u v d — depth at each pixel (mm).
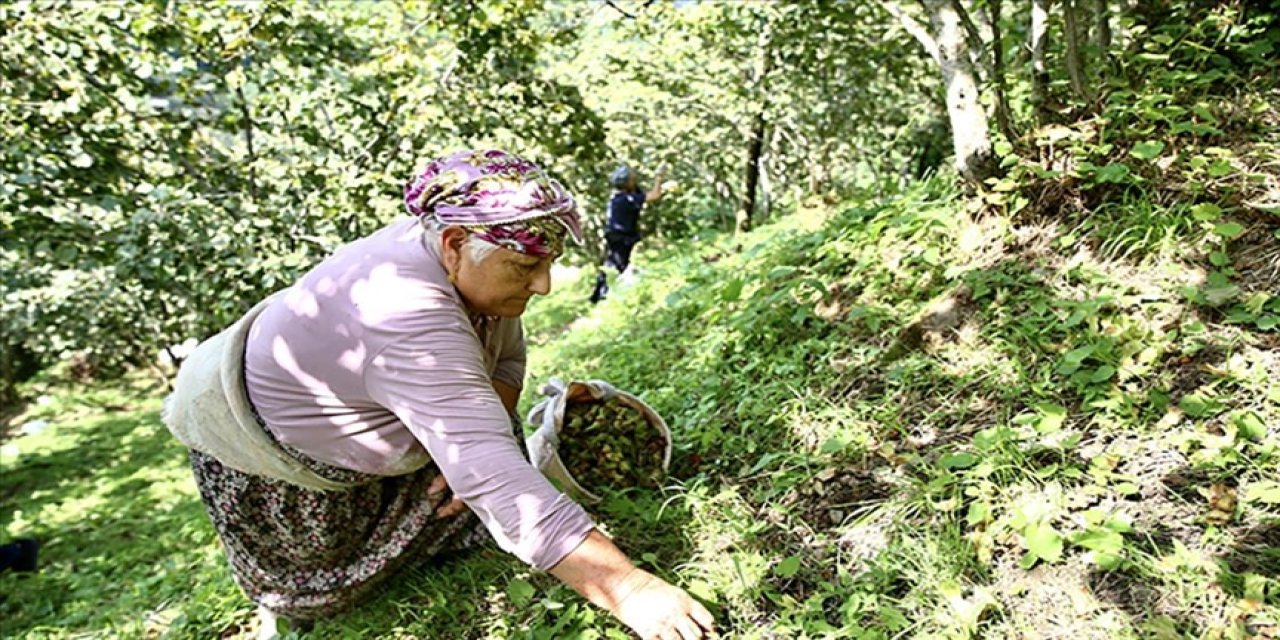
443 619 2502
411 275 1979
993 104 3430
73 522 8594
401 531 2500
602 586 1971
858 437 2730
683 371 3750
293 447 2207
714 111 13984
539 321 9180
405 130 6312
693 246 8305
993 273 3146
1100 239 3074
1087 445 2422
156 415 14148
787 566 2277
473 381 1983
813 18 6984
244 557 2523
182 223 5992
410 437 2205
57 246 6152
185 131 6734
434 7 5922
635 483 2850
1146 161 3184
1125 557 2023
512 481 1951
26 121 6078
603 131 7523
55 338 11727
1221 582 1908
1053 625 1968
